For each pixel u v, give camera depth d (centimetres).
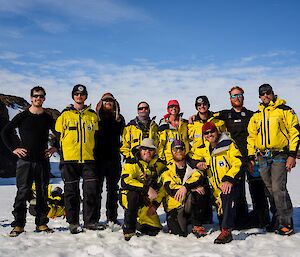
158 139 614
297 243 473
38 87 565
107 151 608
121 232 557
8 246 480
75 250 456
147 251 443
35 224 629
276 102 536
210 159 521
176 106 622
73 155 563
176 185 527
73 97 578
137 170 532
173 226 530
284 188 525
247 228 575
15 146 557
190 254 428
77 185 572
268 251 436
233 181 489
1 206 900
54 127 587
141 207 543
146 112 617
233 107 608
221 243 475
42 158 564
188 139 620
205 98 606
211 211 611
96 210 581
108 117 612
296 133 523
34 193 719
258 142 545
